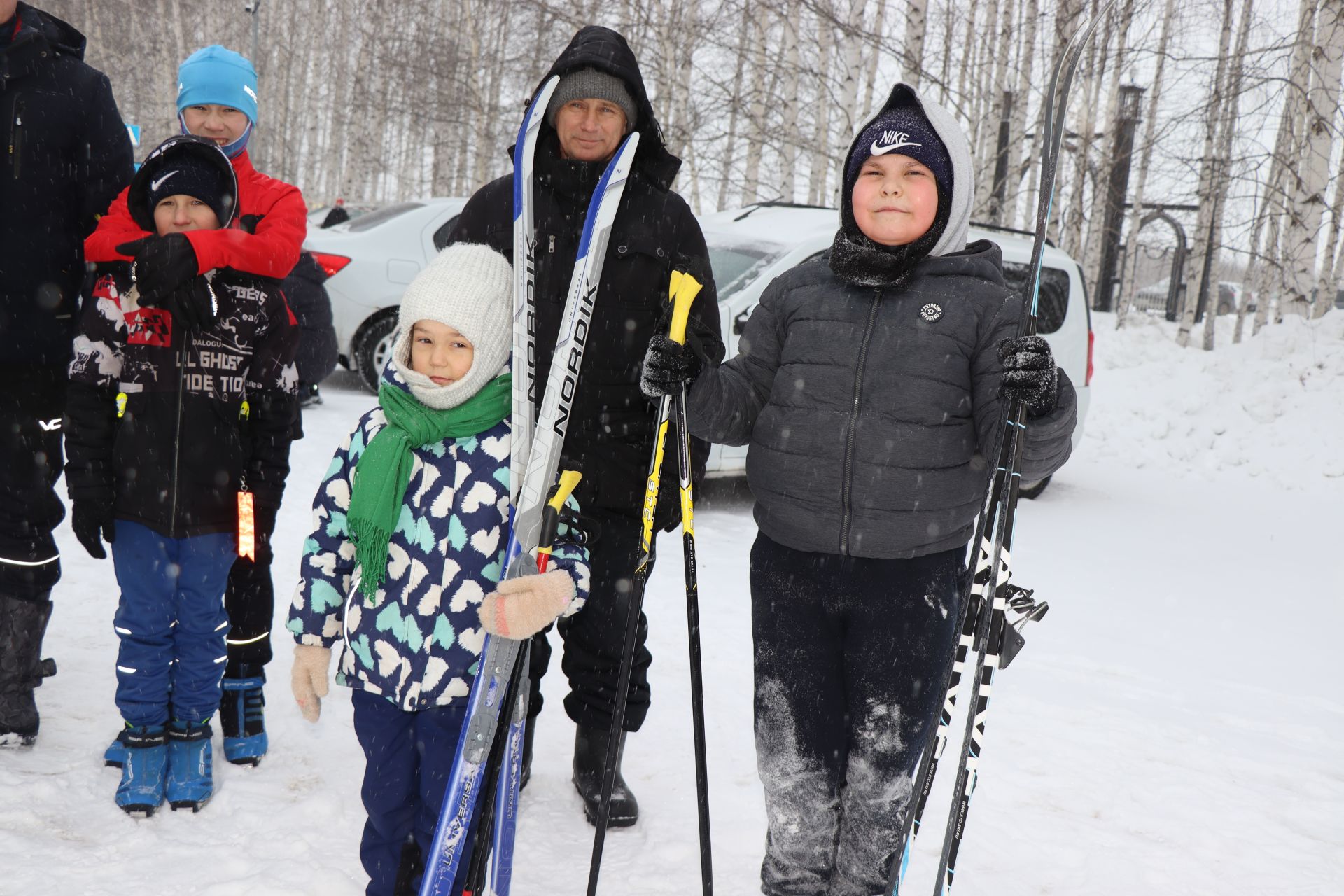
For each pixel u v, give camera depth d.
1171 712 3.96
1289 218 13.11
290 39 35.62
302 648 2.12
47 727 3.04
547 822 2.79
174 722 2.78
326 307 4.39
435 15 24.70
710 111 16.77
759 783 3.12
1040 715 3.80
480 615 1.96
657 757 3.26
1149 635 4.98
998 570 1.87
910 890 2.59
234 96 2.93
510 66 20.52
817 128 17.33
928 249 2.10
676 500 2.77
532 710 2.72
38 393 2.91
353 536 2.08
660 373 2.06
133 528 2.64
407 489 2.11
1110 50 15.60
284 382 2.78
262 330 2.74
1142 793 3.21
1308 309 12.95
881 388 2.05
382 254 8.49
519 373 2.15
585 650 2.78
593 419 2.67
